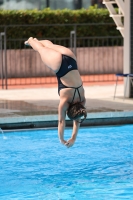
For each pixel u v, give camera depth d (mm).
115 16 34969
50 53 18531
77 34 48844
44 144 24078
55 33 48344
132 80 33719
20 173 19531
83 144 24125
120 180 18562
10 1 52344
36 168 20219
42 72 47969
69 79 17656
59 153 22516
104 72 49344
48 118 26500
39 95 35281
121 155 22234
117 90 38156
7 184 18141
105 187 17703
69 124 27203
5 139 24859
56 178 18875
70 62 18031
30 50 47469
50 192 17172
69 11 48656
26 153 22484
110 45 50688
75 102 17531
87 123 27188
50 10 48625
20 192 17203
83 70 48844
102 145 23953
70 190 17391
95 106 29547
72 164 20797
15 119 25938
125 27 33469
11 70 47031
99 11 49312
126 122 27844
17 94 35875
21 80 46000
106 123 27484
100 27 49469
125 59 33656
